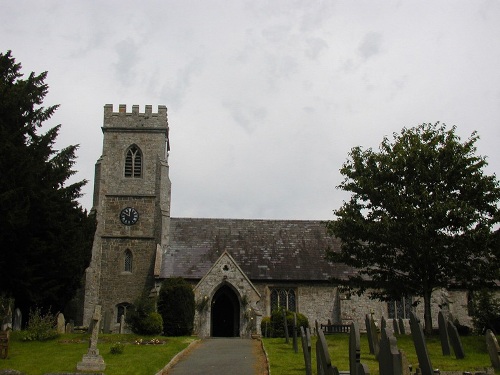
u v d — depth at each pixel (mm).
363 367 12859
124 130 47781
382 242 33156
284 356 24875
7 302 31594
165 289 37656
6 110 34031
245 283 40031
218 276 40156
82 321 42188
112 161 47125
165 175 47125
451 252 31469
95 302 43250
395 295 33594
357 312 43531
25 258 33531
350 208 34438
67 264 36469
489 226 31062
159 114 48125
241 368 22125
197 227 48531
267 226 49594
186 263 44656
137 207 46188
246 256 45906
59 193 36750
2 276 33156
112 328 43188
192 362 24016
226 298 46531
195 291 39719
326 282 44312
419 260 32156
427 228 30797
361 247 34344
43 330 30297
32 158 33438
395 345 13359
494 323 35875
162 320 35156
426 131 34219
